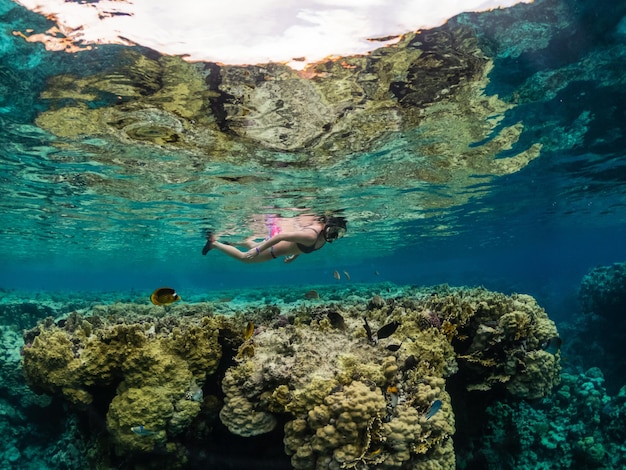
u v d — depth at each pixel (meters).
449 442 2.62
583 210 12.41
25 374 3.31
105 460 3.13
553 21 3.00
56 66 3.09
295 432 2.43
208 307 5.19
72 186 6.45
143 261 21.09
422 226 13.09
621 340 7.39
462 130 4.82
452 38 3.06
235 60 3.12
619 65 3.64
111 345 2.92
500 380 3.41
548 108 4.44
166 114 3.91
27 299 7.52
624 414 4.36
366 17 2.78
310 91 3.62
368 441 2.19
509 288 17.56
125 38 2.83
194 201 7.57
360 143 4.93
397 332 3.26
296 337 3.18
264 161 5.35
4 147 4.64
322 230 4.09
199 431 3.01
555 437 3.84
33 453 4.41
